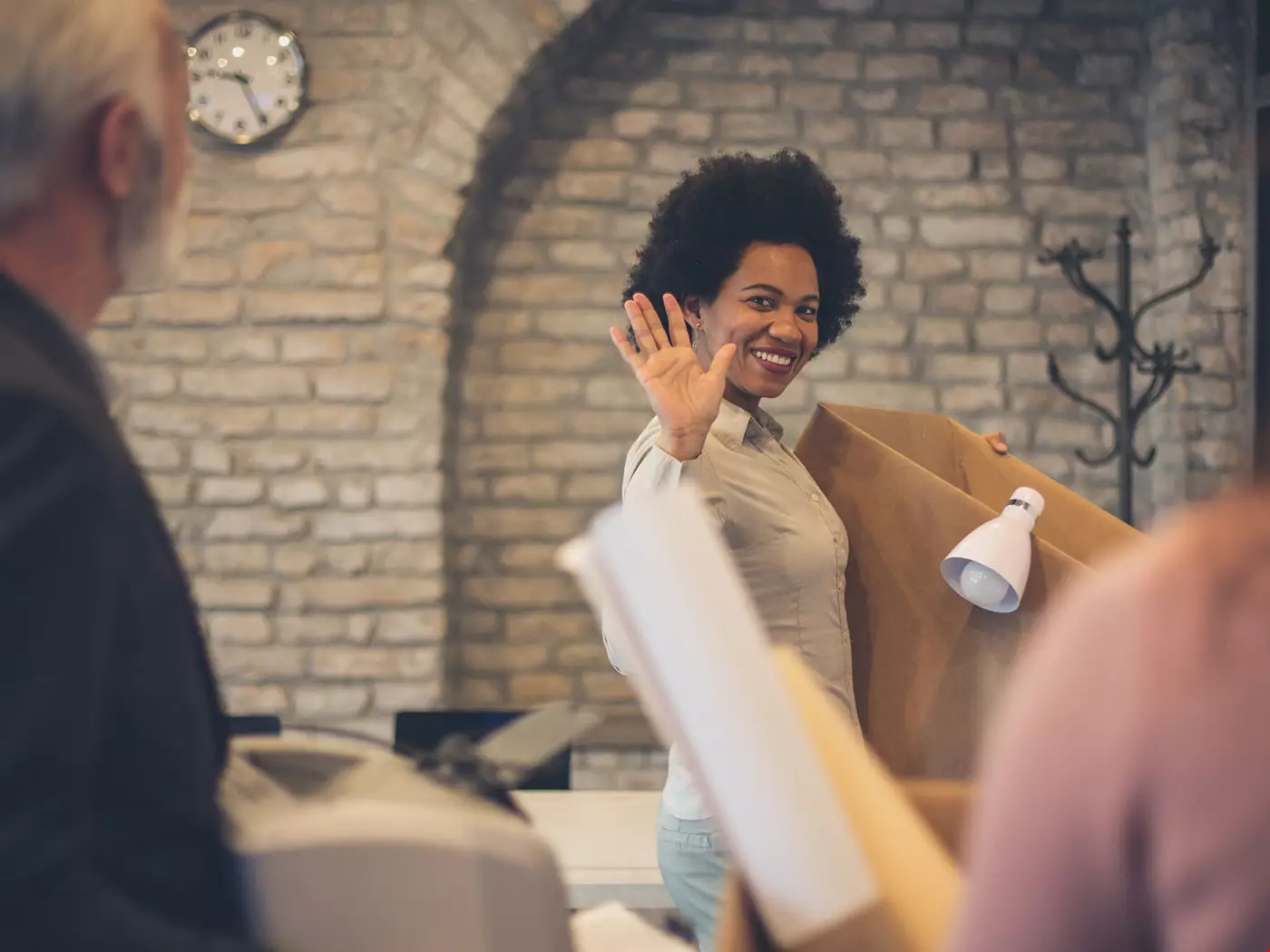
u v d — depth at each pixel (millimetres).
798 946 566
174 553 679
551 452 3719
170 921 587
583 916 883
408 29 3451
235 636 3488
